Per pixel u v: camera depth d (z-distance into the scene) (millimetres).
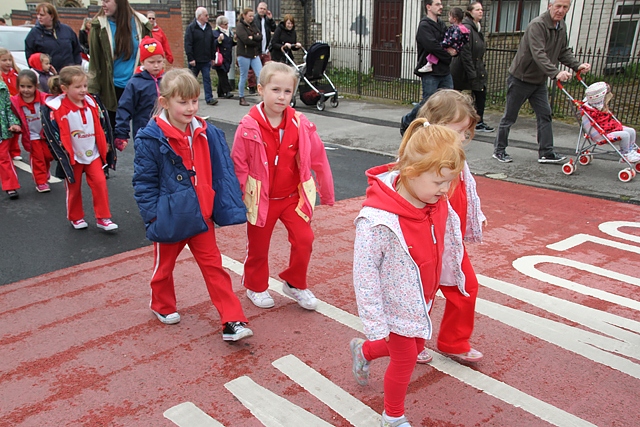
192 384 3062
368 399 2938
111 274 4500
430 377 3115
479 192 6500
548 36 6867
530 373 3154
